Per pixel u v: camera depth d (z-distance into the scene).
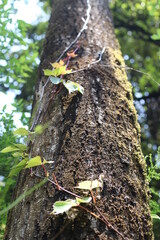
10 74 1.08
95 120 0.58
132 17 2.26
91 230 0.42
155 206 0.73
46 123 0.61
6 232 0.53
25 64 1.10
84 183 0.44
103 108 0.61
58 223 0.42
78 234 0.41
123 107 0.64
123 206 0.47
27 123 0.91
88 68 0.70
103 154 0.52
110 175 0.50
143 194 0.52
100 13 1.06
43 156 0.55
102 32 0.93
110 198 0.47
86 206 0.43
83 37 0.85
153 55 2.31
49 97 0.67
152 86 2.12
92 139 0.54
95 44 0.83
